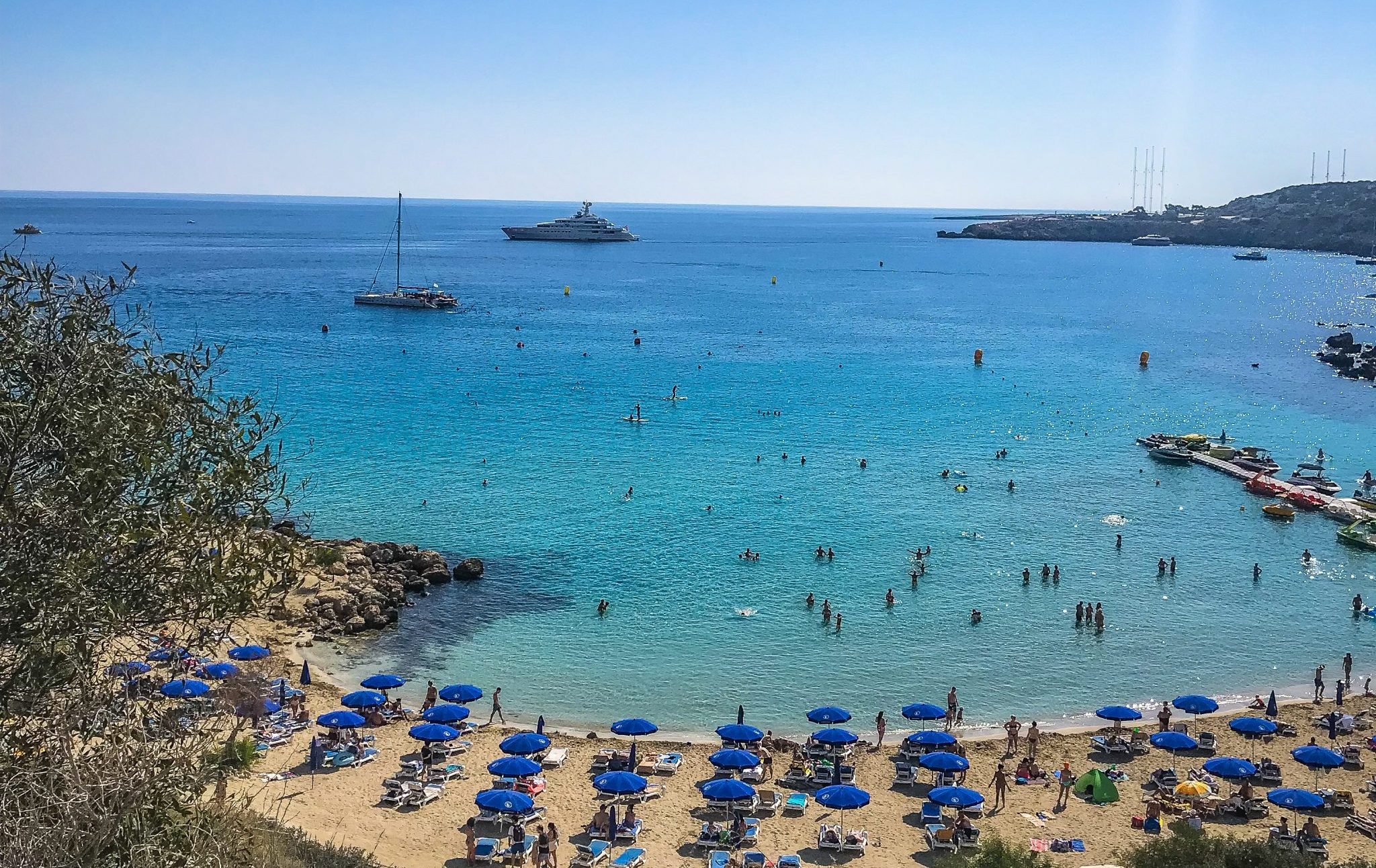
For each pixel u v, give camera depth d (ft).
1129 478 281.54
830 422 342.03
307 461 273.95
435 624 174.81
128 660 48.60
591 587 193.16
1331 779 128.16
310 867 80.94
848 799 111.55
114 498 45.88
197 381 51.13
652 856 108.17
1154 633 178.70
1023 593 195.62
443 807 116.47
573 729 140.87
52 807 43.21
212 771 50.37
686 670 159.94
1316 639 178.29
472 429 317.22
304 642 163.22
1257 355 505.25
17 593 43.21
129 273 49.93
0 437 43.39
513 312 616.39
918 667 163.12
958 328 591.37
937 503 252.42
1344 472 296.71
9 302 45.11
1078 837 113.19
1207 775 129.08
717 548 215.51
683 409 356.79
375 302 604.08
